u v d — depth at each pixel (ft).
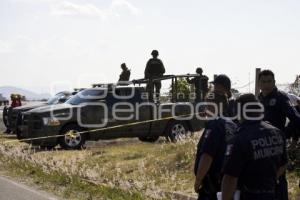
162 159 63.72
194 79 90.38
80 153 74.43
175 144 68.49
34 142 81.61
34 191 50.72
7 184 54.60
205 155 26.76
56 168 58.65
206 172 26.81
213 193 27.02
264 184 23.26
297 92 64.03
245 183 23.24
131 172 60.08
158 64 91.71
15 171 62.85
